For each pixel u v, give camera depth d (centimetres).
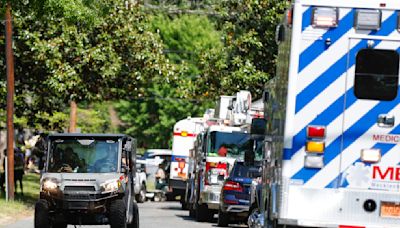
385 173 2998
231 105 6981
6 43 7569
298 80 3014
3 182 8438
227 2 9169
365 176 3000
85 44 8925
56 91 8819
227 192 5938
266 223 3488
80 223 4794
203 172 6625
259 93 9056
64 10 5762
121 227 4697
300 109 3011
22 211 6844
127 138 5022
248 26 9088
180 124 9575
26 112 9625
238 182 5928
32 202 7838
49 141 4972
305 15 3014
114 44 9144
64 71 8762
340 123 3008
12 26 8188
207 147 6688
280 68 3281
